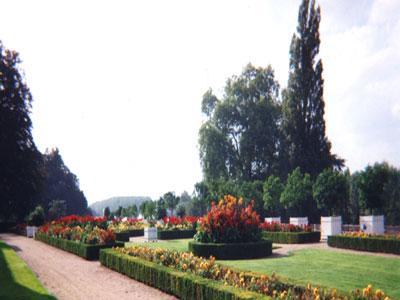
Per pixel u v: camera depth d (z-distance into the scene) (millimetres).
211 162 47375
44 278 12914
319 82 46750
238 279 8781
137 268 12422
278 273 12578
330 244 21172
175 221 33625
